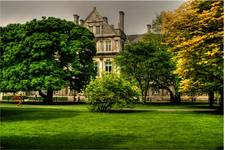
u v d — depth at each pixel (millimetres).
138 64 52625
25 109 36406
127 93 34594
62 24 54594
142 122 23031
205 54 29969
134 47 53688
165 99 73250
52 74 51531
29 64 51812
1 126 20922
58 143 14859
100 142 15141
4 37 55062
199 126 20703
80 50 55000
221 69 30078
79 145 14383
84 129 19484
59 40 52906
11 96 73438
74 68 54188
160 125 21297
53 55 55188
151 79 54625
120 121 23750
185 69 31781
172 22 33312
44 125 21453
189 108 40656
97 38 76812
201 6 32188
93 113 31422
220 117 26625
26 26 53844
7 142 15062
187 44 30391
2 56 54875
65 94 77625
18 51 52094
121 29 77875
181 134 17438
